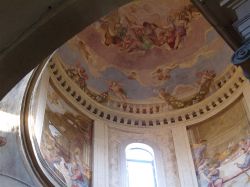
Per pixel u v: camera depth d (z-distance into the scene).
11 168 11.98
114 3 7.83
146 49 20.80
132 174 16.80
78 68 18.80
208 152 17.06
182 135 18.16
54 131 15.41
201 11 8.03
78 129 16.94
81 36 19.47
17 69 7.80
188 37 20.41
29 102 13.36
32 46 7.70
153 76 20.47
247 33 6.64
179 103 19.47
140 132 18.53
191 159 17.09
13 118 12.70
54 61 17.42
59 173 14.16
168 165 17.09
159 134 18.47
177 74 20.25
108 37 20.39
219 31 8.02
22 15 7.48
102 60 20.02
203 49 19.95
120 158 17.02
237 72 18.23
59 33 7.73
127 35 20.77
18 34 7.58
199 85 19.58
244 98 17.50
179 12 20.47
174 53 20.59
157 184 16.42
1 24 7.48
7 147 12.15
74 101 17.80
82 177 15.26
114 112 18.94
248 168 15.32
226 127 17.47
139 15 20.80
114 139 17.78
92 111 18.34
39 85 15.10
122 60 20.50
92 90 18.92
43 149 14.15
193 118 18.75
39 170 12.77
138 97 19.89
